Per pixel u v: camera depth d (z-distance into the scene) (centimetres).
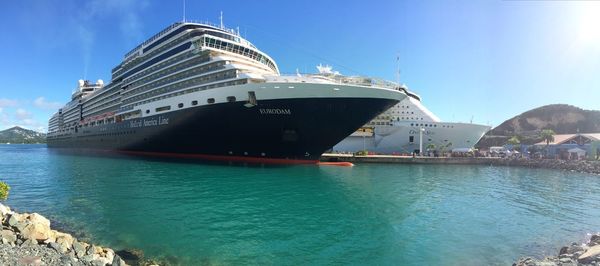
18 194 2156
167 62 4550
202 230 1396
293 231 1402
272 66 4928
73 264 853
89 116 7038
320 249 1191
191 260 1072
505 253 1208
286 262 1066
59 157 5806
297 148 3888
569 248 1186
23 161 4962
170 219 1566
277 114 3475
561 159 6109
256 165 3941
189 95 3934
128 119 5103
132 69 5284
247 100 3475
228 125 3719
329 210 1820
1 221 1103
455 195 2478
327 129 3609
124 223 1482
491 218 1730
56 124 9681
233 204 1934
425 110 6881
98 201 1953
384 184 3009
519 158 6303
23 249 916
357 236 1347
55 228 1384
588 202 2350
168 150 4672
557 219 1770
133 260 1057
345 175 3622
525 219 1745
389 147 6806
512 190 2903
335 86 3309
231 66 3662
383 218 1656
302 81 3466
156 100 4497
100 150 6481
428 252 1186
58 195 2133
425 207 1967
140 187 2484
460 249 1229
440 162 5994
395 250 1196
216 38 4028
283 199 2122
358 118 3506
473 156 6431
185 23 4556
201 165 3944
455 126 6656
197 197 2128
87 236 1288
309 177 3225
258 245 1222
